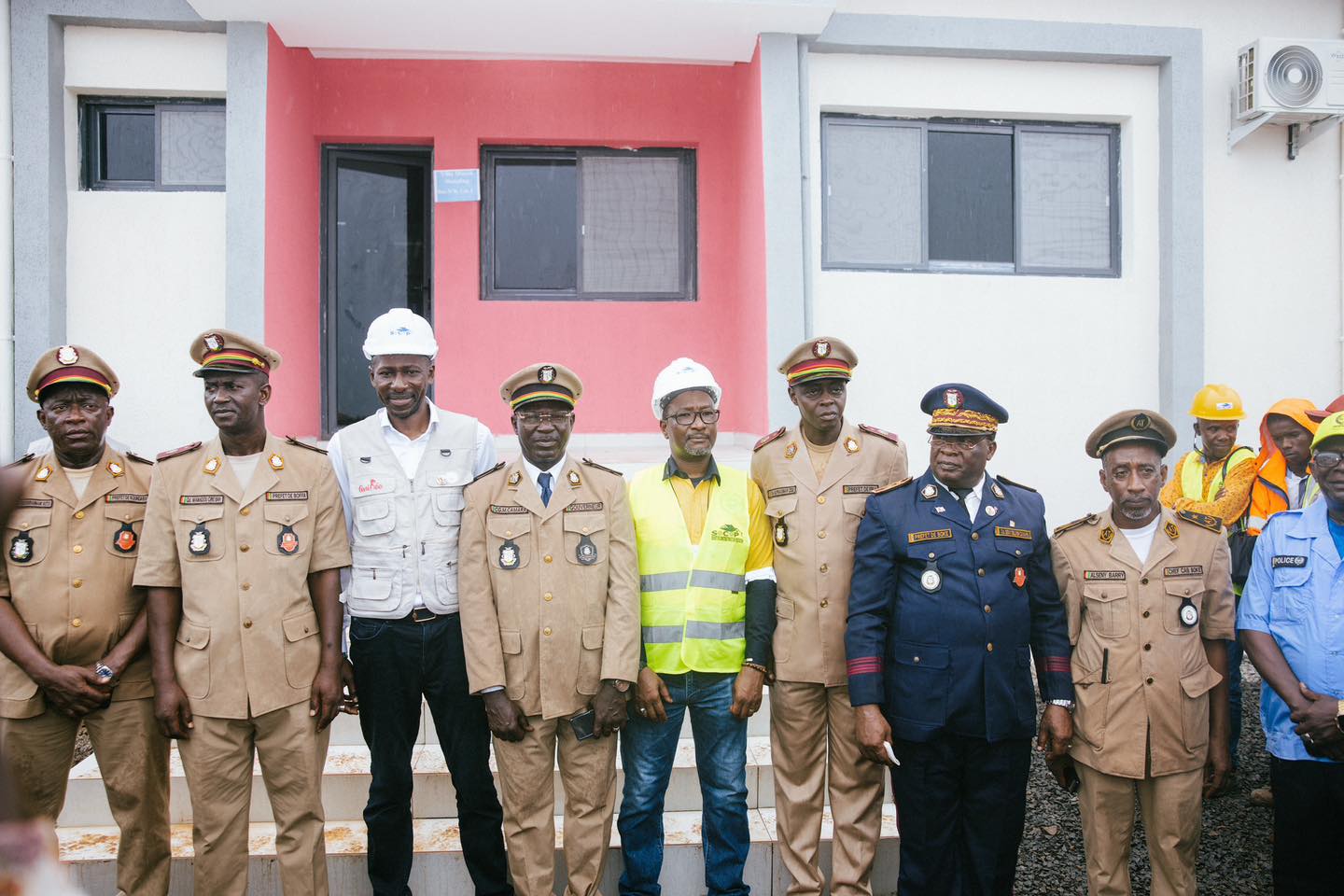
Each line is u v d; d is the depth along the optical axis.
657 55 5.65
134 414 5.34
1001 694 2.76
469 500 2.98
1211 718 2.98
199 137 5.46
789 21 5.16
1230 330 5.91
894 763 2.78
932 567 2.84
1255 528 3.97
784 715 3.07
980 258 5.87
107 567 2.88
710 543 3.04
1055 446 5.81
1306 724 2.69
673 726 3.07
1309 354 5.97
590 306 5.94
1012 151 5.89
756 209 5.43
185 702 2.78
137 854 2.94
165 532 2.84
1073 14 5.70
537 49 5.55
